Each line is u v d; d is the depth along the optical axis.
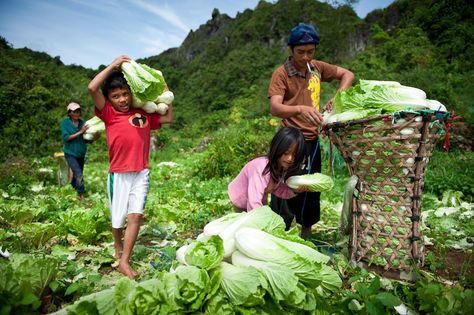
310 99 3.90
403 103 3.02
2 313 2.18
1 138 22.09
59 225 4.42
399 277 3.13
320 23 56.12
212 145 12.36
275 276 2.23
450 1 36.88
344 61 46.31
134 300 2.17
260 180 3.29
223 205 5.81
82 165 7.88
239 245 2.44
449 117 3.08
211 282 2.25
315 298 2.36
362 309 2.40
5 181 9.55
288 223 4.05
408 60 26.66
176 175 12.01
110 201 3.42
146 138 3.47
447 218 4.95
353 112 3.13
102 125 7.50
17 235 4.29
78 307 2.15
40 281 2.62
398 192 3.08
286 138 3.12
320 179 3.28
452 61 28.06
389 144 2.99
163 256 3.40
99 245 4.31
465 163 9.05
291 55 3.89
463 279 2.93
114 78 3.29
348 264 3.24
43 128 23.95
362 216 3.26
